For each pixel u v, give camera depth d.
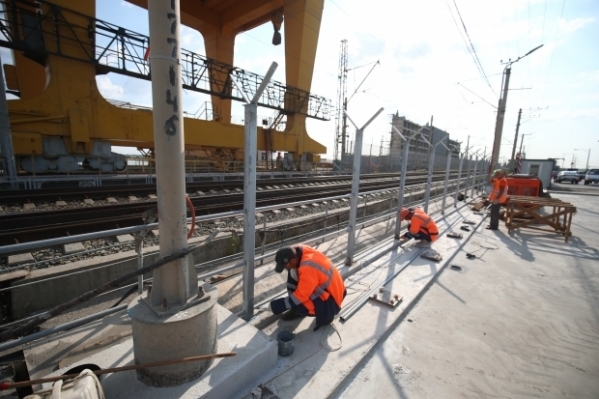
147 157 15.98
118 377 1.97
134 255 4.54
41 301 3.81
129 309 1.89
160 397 1.83
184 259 1.93
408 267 4.87
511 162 29.92
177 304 1.93
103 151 13.30
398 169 42.47
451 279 4.55
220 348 2.29
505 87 20.05
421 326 3.23
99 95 12.94
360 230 7.19
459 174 10.81
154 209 2.10
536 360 2.72
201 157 20.72
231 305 3.52
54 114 11.79
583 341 3.02
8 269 4.15
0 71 9.21
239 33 27.33
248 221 2.90
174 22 1.65
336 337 2.87
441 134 56.69
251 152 2.76
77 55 12.23
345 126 30.86
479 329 3.20
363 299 3.63
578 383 2.44
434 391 2.32
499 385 2.40
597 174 31.36
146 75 14.31
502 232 7.71
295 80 22.56
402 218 6.11
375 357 2.70
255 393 2.15
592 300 3.93
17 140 10.79
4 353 2.75
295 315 3.22
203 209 7.79
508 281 4.52
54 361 2.62
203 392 1.88
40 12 11.35
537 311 3.62
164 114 1.70
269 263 4.66
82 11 12.03
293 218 8.07
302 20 21.34
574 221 9.40
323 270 2.86
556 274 4.85
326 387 2.24
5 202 7.50
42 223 6.18
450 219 8.88
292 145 23.34
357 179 4.43
